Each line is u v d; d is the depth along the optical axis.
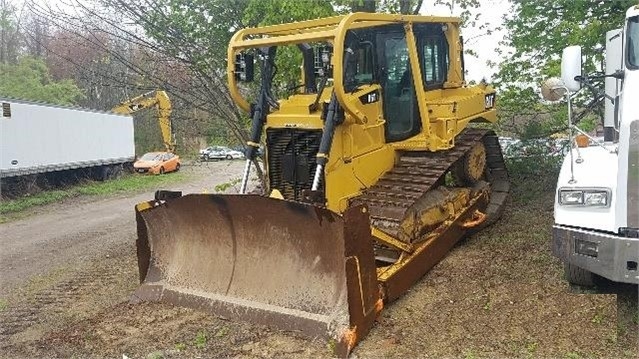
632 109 4.60
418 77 6.68
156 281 6.04
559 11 9.38
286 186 6.43
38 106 18.39
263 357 4.67
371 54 6.56
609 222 4.70
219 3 8.49
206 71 8.64
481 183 7.66
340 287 4.98
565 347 4.48
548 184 9.05
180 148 14.60
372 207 5.87
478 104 7.79
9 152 16.91
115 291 6.80
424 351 4.59
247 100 7.52
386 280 5.29
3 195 17.20
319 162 5.72
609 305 5.09
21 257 9.58
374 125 6.46
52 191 19.12
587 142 6.18
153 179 23.91
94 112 22.33
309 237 5.12
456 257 6.62
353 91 6.25
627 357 4.28
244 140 8.86
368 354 4.59
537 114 9.77
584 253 4.79
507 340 4.65
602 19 9.01
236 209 5.39
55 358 4.92
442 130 6.88
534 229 7.32
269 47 6.70
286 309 5.15
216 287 5.63
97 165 22.59
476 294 5.56
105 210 15.42
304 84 7.17
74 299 6.65
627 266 4.56
